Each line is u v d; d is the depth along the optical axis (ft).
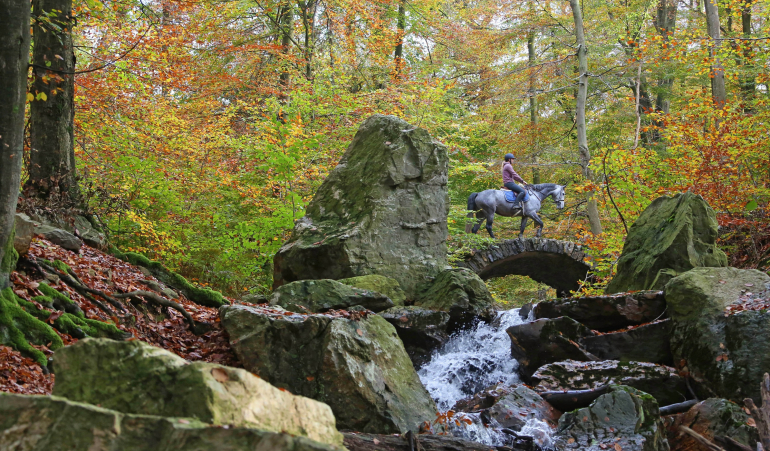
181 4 48.47
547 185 67.92
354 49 70.33
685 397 26.89
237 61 72.59
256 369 25.23
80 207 34.96
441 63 92.38
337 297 33.68
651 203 42.34
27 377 18.63
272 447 7.86
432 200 41.60
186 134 48.42
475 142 90.53
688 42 55.11
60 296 23.29
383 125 42.96
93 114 44.32
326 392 24.59
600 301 32.01
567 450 21.16
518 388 26.13
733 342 26.30
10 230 20.85
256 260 48.24
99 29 44.70
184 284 33.91
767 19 68.33
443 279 38.96
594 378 27.22
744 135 44.42
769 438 15.05
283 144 46.52
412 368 27.58
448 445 20.10
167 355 10.04
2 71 19.80
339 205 41.65
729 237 46.70
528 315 36.58
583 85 71.15
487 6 86.48
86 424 8.06
